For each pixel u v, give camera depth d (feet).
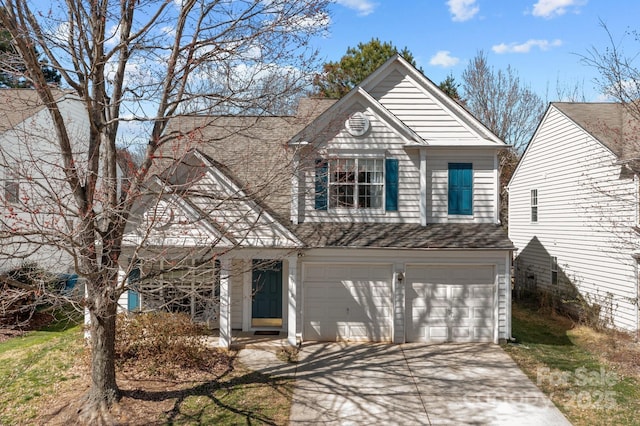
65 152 28.35
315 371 37.24
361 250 44.11
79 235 25.64
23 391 32.65
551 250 64.85
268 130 52.75
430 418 29.30
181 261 29.25
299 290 45.29
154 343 37.60
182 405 30.68
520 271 75.41
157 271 29.45
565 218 61.21
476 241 44.50
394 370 37.63
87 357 37.32
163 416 29.14
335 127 47.06
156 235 35.29
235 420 28.81
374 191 47.65
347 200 47.60
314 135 44.91
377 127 47.37
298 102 52.44
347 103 47.32
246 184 37.58
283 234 42.68
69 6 27.43
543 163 67.41
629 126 54.24
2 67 28.81
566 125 60.70
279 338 45.75
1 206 26.16
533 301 68.49
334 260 44.86
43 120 60.39
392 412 30.12
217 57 31.22
